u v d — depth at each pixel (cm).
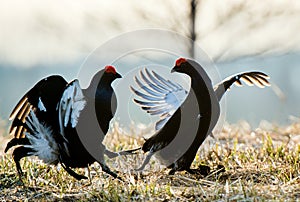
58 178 1130
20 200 1024
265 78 1208
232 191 997
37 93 1086
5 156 1261
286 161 1190
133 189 1029
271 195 966
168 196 1005
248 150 1294
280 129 1594
